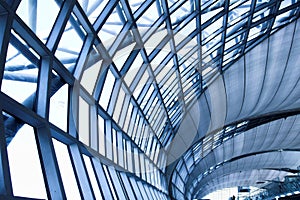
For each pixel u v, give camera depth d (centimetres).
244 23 3212
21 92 1120
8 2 945
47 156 1123
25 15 1173
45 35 1241
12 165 1014
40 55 1190
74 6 1398
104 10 1655
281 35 3712
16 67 1107
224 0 2681
